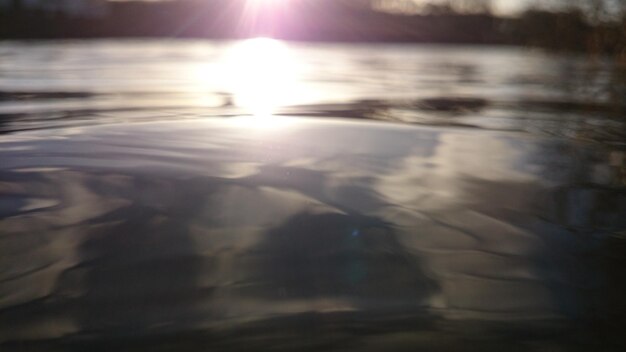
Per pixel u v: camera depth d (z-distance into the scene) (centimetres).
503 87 1320
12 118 776
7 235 367
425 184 489
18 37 3338
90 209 412
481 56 2603
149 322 276
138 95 1058
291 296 301
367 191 464
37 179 475
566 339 270
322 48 3212
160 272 324
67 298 296
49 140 621
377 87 1309
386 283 316
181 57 2191
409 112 915
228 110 885
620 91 1125
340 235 376
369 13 4028
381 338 266
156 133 668
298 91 1188
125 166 516
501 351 260
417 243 368
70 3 3594
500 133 731
